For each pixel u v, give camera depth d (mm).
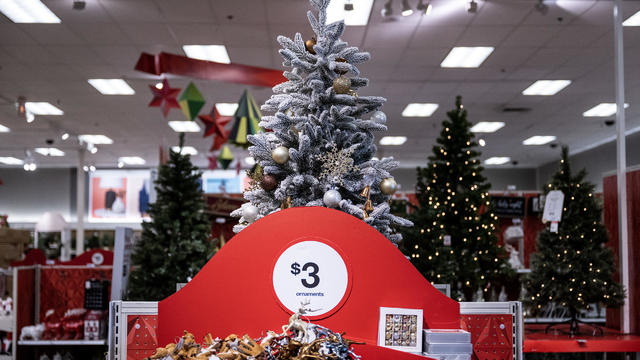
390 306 2309
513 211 9625
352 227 2338
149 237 5738
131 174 20156
